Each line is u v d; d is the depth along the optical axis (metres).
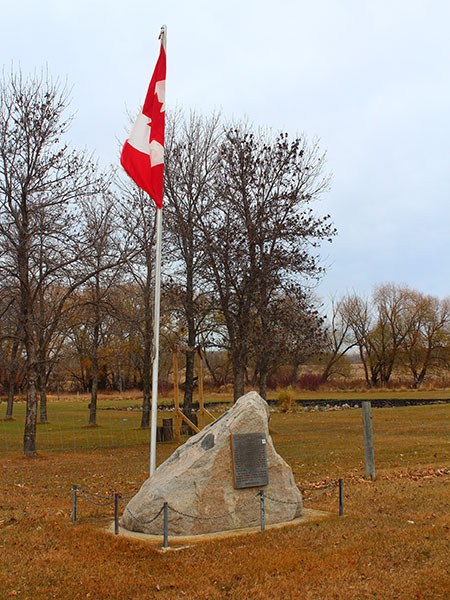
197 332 22.44
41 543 7.45
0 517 9.00
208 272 20.56
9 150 17.14
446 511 8.56
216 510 7.77
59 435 23.91
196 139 23.11
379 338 63.75
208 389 54.19
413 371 63.56
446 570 6.14
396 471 12.48
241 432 8.08
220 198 21.45
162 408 39.16
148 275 22.12
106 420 32.06
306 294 21.06
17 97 17.41
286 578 6.08
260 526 7.89
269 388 57.56
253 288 19.56
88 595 5.79
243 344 19.81
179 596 5.72
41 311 21.22
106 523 8.49
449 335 61.47
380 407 36.00
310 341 20.56
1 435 24.66
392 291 63.44
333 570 6.25
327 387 57.06
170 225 21.00
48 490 11.55
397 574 6.11
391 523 7.97
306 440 18.91
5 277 18.59
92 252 18.86
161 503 7.74
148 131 10.56
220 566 6.43
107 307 20.41
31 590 5.95
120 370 53.25
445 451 15.57
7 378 47.97
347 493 10.15
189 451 8.28
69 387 65.88
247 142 21.75
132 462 15.54
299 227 19.73
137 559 6.72
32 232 17.36
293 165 21.81
